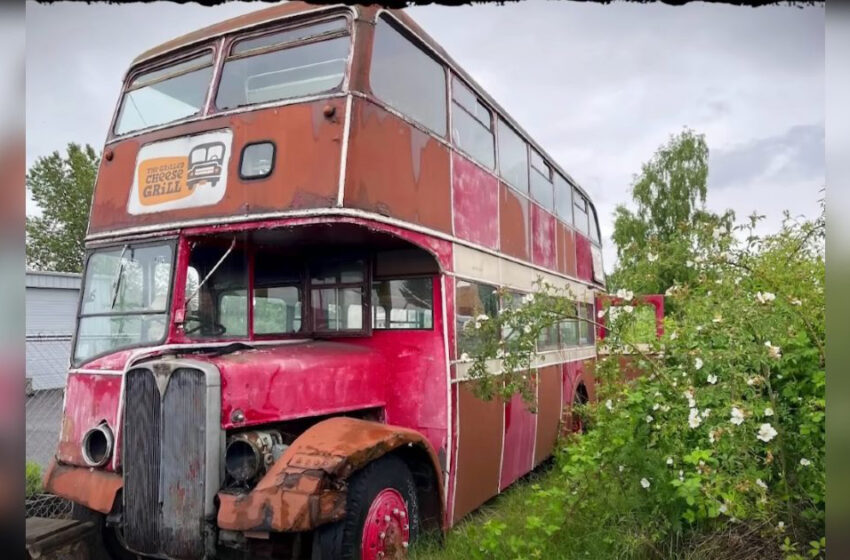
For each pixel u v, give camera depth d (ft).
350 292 19.75
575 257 36.63
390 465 15.55
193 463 13.20
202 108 17.20
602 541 14.73
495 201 24.14
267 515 12.41
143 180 17.56
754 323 13.57
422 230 18.10
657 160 101.81
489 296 22.79
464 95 22.13
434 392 18.75
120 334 16.78
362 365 18.06
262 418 14.40
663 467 14.25
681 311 15.33
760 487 12.03
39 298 63.98
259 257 18.72
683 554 14.02
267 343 17.56
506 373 17.70
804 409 13.16
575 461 16.57
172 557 13.20
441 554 15.81
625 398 15.47
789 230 16.15
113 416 14.94
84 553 15.51
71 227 93.45
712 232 15.08
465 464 19.66
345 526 13.93
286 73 16.70
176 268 16.29
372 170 15.87
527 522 15.61
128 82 19.39
